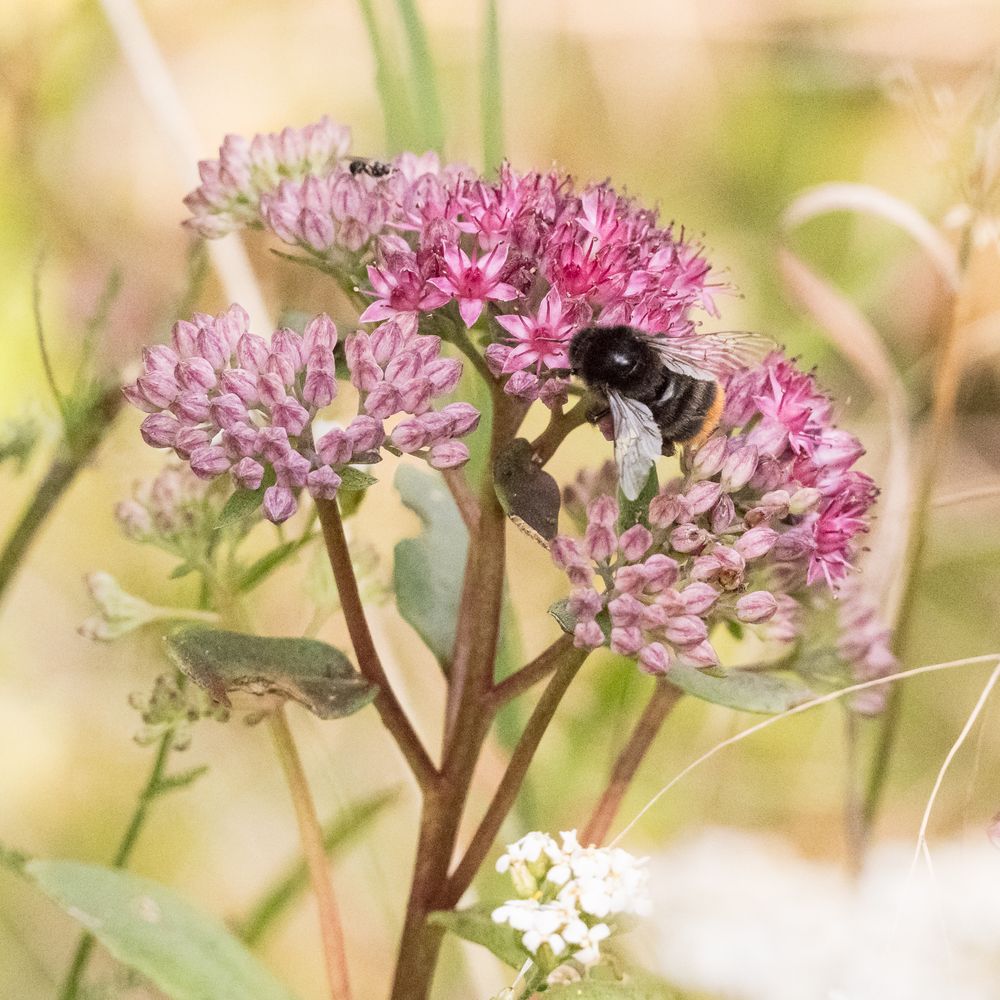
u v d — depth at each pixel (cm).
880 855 72
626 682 74
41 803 76
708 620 70
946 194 80
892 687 74
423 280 69
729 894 70
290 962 75
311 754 75
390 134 74
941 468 77
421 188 70
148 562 77
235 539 71
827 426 70
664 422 69
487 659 69
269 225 71
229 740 77
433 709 76
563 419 69
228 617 71
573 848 68
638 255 69
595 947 67
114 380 73
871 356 76
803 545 69
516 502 68
